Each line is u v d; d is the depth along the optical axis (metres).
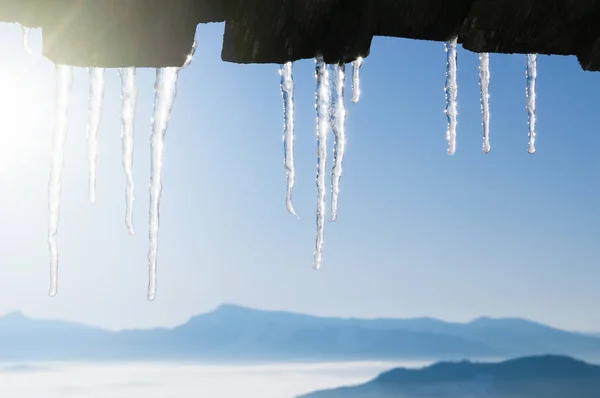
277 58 2.13
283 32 2.08
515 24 2.12
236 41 2.11
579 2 2.09
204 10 2.07
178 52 2.08
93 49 2.07
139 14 2.05
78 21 2.05
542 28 2.13
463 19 2.11
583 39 2.16
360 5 2.05
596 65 2.21
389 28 2.11
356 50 2.11
